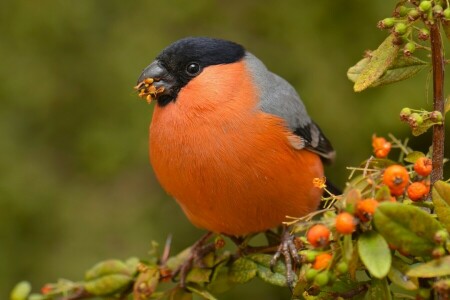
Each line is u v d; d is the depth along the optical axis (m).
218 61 6.86
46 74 12.44
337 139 11.64
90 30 12.54
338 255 4.10
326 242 4.10
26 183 12.20
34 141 12.59
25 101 12.39
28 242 12.10
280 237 7.05
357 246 3.97
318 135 7.49
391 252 4.11
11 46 12.50
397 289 7.14
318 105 11.61
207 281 6.06
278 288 11.65
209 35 12.55
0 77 12.33
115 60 12.23
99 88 12.36
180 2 12.47
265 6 12.54
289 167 6.75
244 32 12.51
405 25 4.34
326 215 4.59
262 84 7.00
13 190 12.09
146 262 6.21
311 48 12.03
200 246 6.47
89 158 12.34
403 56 4.68
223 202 6.70
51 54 12.52
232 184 6.60
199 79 6.75
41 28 12.43
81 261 11.76
